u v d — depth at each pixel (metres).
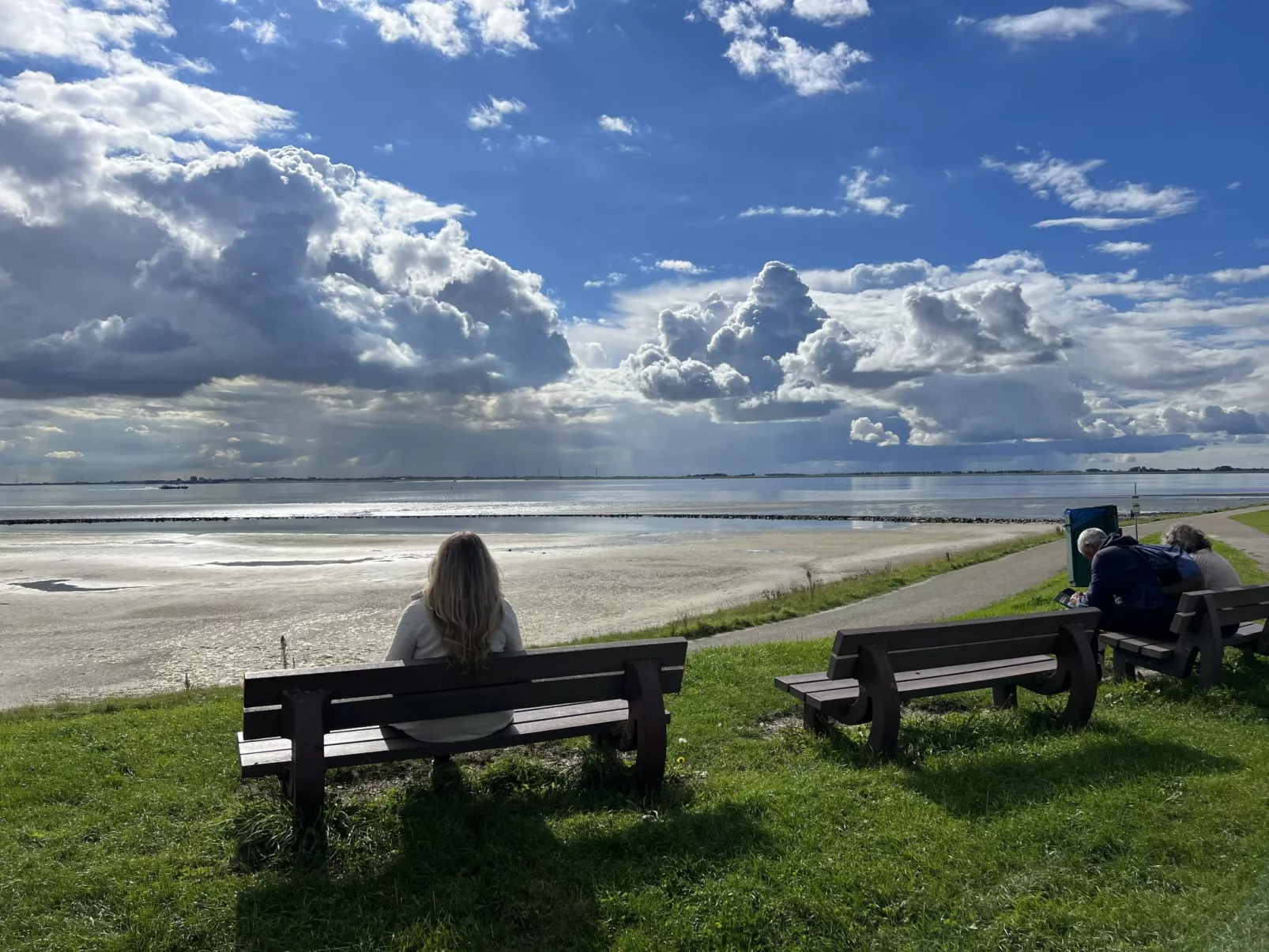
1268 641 7.54
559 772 5.05
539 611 21.27
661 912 3.37
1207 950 3.07
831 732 5.70
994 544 36.03
